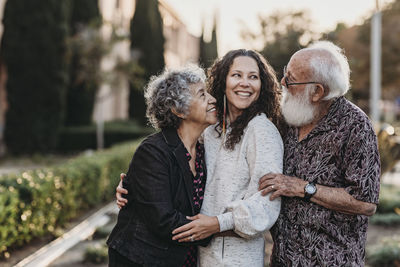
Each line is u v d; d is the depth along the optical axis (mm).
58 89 14953
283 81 2115
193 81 2049
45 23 14625
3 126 15641
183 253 1981
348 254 1962
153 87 2104
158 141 2027
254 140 2002
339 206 1915
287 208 2066
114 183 8438
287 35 10891
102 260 4570
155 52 21531
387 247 4719
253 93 2088
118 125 19562
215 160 2135
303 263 1995
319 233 1982
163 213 1901
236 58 2123
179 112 2039
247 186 2041
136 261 1943
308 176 2012
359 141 1907
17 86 14664
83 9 16891
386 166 5102
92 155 8461
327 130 1991
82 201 6777
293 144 2111
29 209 4785
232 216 1940
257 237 2062
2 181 4742
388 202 7168
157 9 21812
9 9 14578
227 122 2180
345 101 2029
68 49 14969
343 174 1976
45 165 12961
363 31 16188
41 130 14859
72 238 5434
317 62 2000
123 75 16438
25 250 4801
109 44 15203
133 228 1994
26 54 14594
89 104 18172
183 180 2014
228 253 2020
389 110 28734
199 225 1920
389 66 19094
